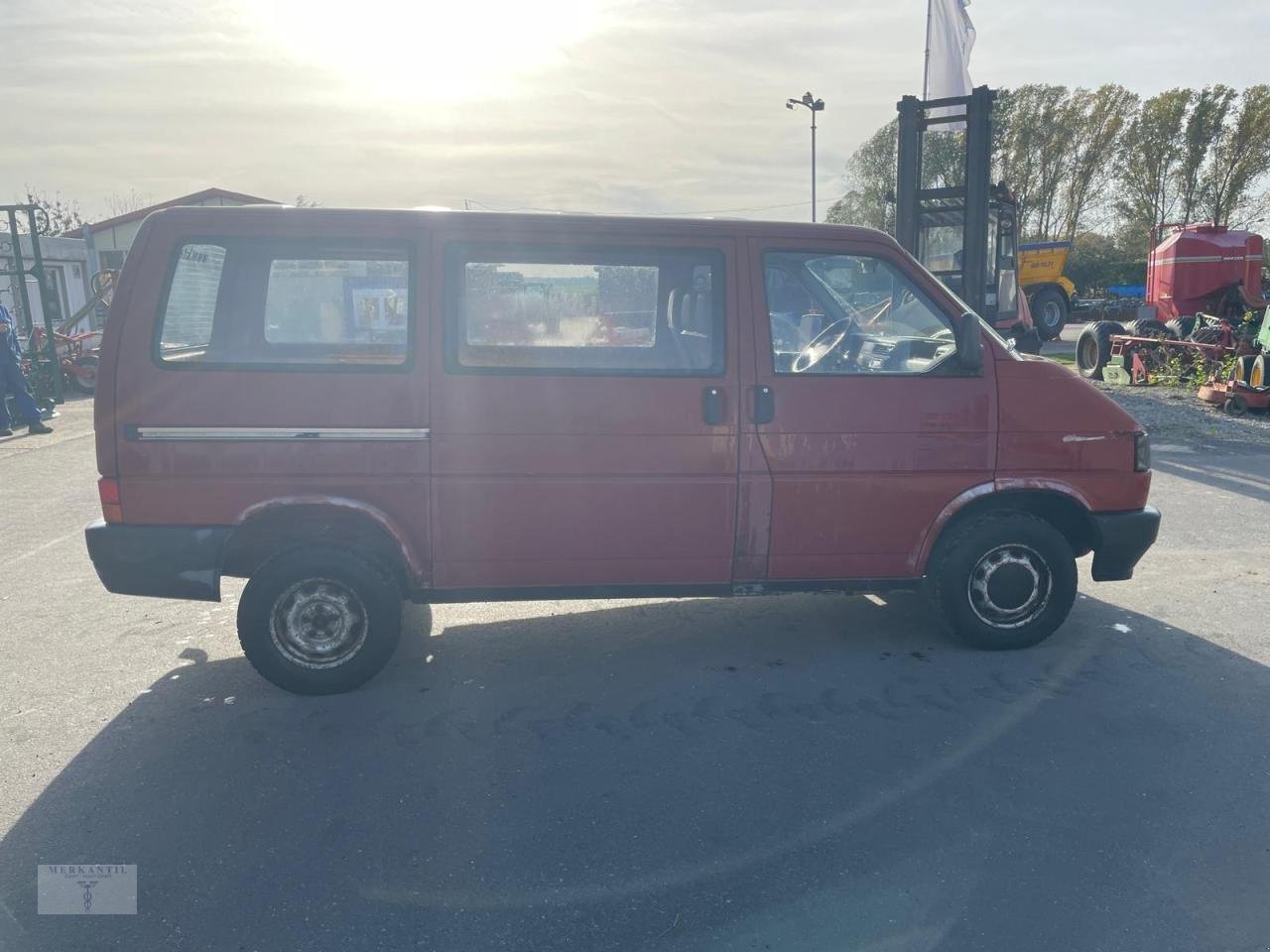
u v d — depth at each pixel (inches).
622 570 180.1
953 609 190.7
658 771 148.7
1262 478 355.6
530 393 172.1
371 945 109.0
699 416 176.1
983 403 184.2
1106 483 189.8
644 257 175.8
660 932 110.9
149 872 123.3
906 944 108.3
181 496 167.6
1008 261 717.9
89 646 203.0
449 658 195.8
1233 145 1877.5
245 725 165.3
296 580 172.1
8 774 148.6
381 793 142.4
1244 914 113.3
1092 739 157.2
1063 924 111.6
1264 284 754.2
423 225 170.7
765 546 182.1
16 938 110.7
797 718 166.7
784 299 181.5
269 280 170.2
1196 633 204.5
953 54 499.5
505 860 125.3
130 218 1101.7
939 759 151.3
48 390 607.2
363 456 170.1
